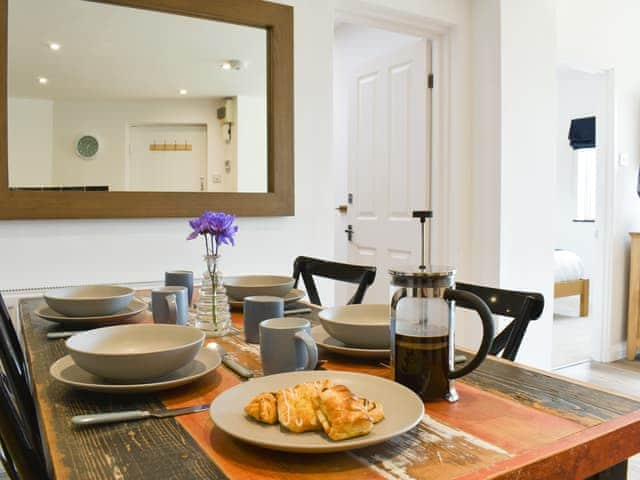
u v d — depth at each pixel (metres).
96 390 0.80
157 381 0.86
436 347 0.80
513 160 2.98
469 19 3.07
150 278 2.29
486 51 2.99
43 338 1.22
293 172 2.57
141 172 2.27
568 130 6.12
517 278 3.02
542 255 3.13
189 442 0.66
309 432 0.64
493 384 0.90
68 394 0.85
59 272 2.11
